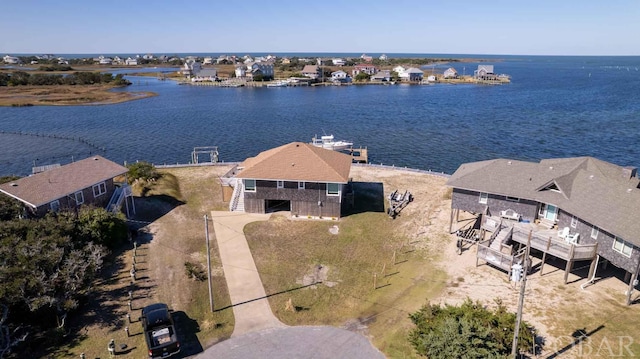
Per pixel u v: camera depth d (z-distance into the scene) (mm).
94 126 105438
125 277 32469
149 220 43062
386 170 59469
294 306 29031
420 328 24625
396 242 38688
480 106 132625
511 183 37125
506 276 32125
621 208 29859
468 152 78188
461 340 21859
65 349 24672
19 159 76250
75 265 28688
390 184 53469
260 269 34062
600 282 30891
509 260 31375
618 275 31891
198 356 24078
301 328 26688
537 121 106688
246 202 44656
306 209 43688
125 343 25172
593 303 28266
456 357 21438
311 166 43469
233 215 44438
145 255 35938
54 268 28859
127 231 38562
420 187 52031
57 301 26297
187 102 147250
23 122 110500
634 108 125125
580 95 159000
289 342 25281
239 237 39500
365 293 30891
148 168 53688
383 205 46938
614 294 29312
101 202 42188
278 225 42094
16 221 33000
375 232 40656
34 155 78938
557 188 35188
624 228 27953
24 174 67312
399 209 45344
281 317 27875
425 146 82562
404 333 25891
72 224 34406
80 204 39750
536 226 35344
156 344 23453
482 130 96750
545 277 31734
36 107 134875
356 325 27000
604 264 32812
